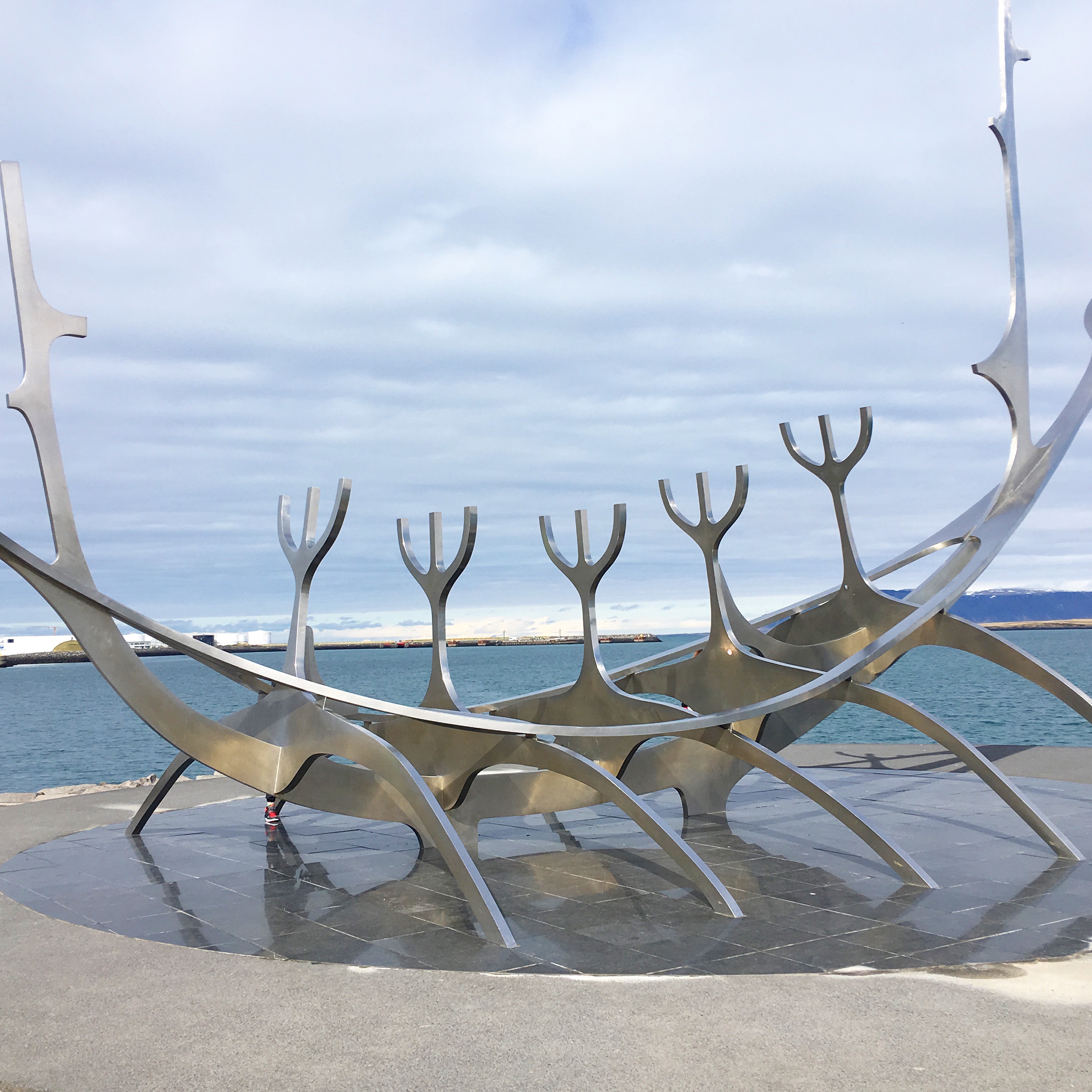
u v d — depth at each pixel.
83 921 9.26
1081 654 94.44
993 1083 5.39
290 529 13.52
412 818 10.67
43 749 37.00
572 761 10.65
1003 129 13.88
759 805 14.83
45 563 10.79
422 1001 6.83
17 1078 5.70
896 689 55.03
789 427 14.72
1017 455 13.59
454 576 12.24
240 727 12.17
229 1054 5.98
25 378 11.04
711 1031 6.19
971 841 11.91
